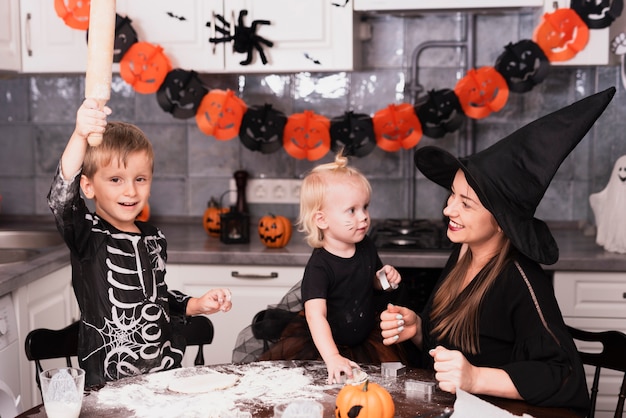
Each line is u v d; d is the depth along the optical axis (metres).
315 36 3.18
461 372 1.66
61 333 2.12
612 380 2.98
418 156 2.02
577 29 3.09
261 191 3.72
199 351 2.28
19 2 3.26
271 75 3.65
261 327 2.26
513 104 3.58
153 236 2.22
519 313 1.83
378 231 3.35
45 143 3.77
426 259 2.98
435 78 3.60
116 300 2.08
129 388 1.78
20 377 2.64
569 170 3.61
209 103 3.22
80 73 3.37
